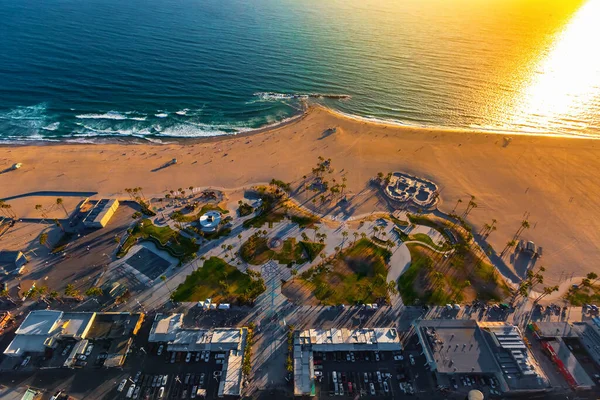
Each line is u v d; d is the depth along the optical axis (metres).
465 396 95.12
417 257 135.50
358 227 149.25
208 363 100.31
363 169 187.12
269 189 169.12
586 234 151.12
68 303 114.75
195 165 184.75
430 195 170.25
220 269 127.31
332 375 97.88
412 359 102.44
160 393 92.44
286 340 106.56
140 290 119.44
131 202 157.38
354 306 117.12
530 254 140.25
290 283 123.38
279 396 93.88
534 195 172.75
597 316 114.94
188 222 147.50
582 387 96.12
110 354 99.44
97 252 132.75
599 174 187.38
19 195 160.00
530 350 104.88
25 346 100.12
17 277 122.56
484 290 124.94
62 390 93.31
